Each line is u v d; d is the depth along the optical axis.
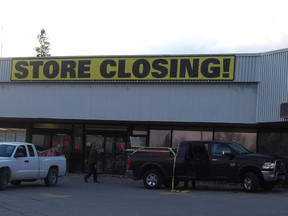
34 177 17.45
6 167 16.12
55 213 10.88
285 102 18.56
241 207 12.52
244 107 20.97
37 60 24.58
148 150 18.83
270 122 19.75
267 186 17.94
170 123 23.69
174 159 18.06
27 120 26.81
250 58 20.80
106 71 23.25
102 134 26.48
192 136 24.75
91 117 23.52
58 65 24.14
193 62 21.83
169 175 18.12
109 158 26.14
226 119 21.23
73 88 23.97
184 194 16.14
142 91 22.75
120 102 23.08
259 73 20.53
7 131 28.11
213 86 21.58
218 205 12.91
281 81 19.14
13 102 24.98
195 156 17.86
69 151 26.98
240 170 17.05
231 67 21.09
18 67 24.86
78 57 23.83
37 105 24.55
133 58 22.88
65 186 18.73
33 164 17.36
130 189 18.03
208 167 17.59
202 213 11.31
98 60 23.45
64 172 19.39
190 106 21.89
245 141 23.88
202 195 15.78
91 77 23.47
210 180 17.58
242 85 21.08
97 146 26.48
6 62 25.17
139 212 11.31
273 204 13.30
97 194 15.60
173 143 25.00
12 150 16.64
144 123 24.41
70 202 13.07
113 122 24.83
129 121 23.36
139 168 18.64
